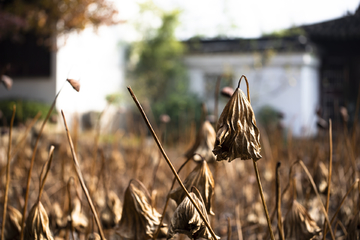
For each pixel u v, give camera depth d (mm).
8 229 1354
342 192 2502
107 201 1652
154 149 3234
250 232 2398
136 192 1252
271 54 12211
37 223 1171
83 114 11438
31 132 3729
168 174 3332
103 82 12750
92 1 8273
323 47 13477
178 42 14289
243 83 12984
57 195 2416
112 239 2150
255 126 940
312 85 13047
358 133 2883
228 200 3020
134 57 14188
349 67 13250
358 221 1410
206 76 13906
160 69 13914
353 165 1904
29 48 11195
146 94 13773
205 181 1145
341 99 13039
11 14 8008
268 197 2686
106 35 12961
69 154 2965
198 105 12586
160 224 1190
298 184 2227
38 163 3461
